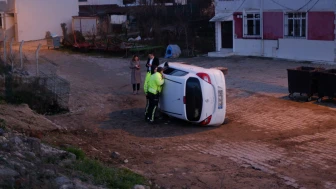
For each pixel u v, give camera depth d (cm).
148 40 3672
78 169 847
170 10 4141
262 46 2952
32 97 1576
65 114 1586
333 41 2580
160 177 947
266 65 2612
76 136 1273
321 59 2653
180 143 1247
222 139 1285
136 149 1176
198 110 1398
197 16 4059
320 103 1681
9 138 893
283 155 1122
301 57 2753
